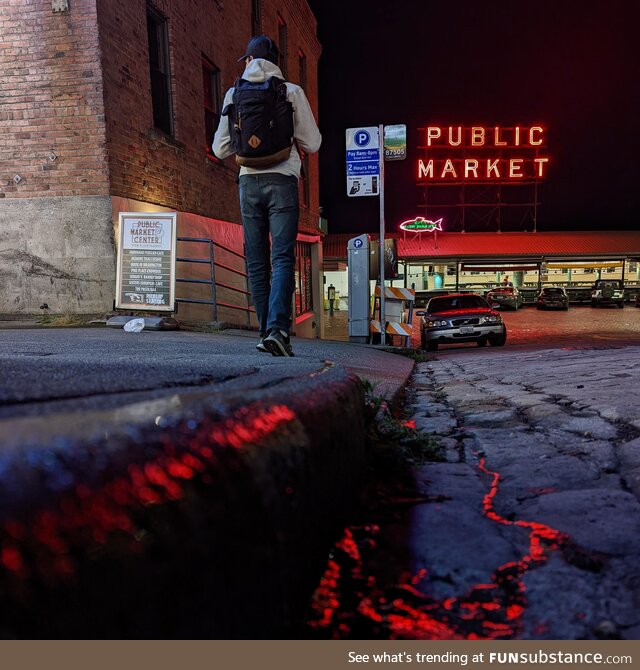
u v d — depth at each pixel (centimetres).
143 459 67
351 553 128
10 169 748
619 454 206
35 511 52
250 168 354
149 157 845
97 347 408
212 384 139
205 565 69
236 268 1207
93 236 751
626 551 128
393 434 227
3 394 103
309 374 171
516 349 1019
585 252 3812
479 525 146
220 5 1141
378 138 994
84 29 721
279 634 88
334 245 3812
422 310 1494
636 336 1753
